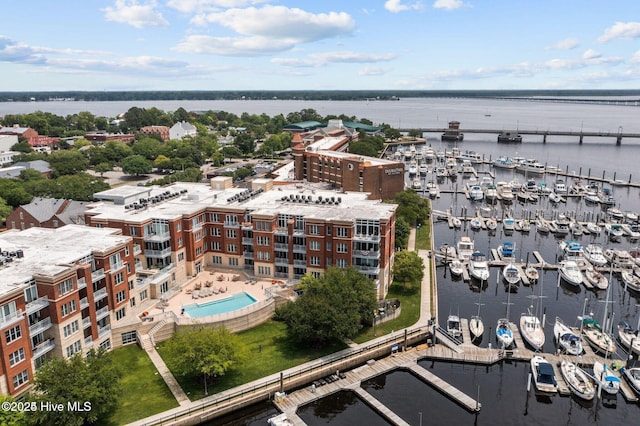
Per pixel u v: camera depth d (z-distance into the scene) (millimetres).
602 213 170875
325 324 76000
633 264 119312
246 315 84062
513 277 109875
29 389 63906
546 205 185500
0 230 139125
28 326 63969
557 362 77438
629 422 65938
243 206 105000
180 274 98938
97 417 61094
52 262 71625
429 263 118625
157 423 61031
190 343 68312
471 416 66875
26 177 182000
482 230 152500
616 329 89875
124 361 74688
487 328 89562
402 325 86375
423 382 74250
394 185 168375
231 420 66312
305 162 190000
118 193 111688
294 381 70875
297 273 98250
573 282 109125
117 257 80312
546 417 66750
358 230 92188
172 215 98062
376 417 67188
